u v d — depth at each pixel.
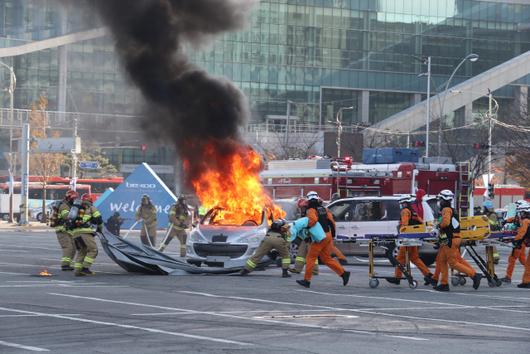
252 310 31.56
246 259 46.94
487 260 43.59
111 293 36.34
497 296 38.41
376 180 71.75
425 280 42.50
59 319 28.27
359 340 25.25
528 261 42.56
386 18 198.88
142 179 66.31
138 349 23.03
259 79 186.12
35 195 162.12
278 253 47.88
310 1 190.88
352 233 56.53
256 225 49.25
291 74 189.50
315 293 38.16
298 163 75.31
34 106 138.38
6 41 128.00
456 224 40.38
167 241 60.19
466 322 29.66
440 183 71.62
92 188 167.50
